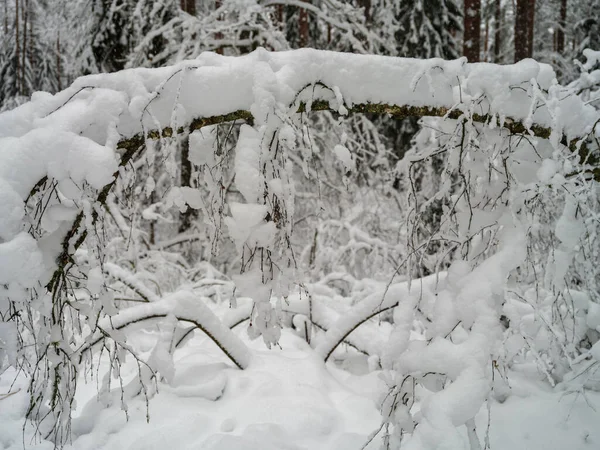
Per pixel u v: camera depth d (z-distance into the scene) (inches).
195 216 358.9
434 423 78.4
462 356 85.5
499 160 105.9
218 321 146.5
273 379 140.7
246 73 94.2
